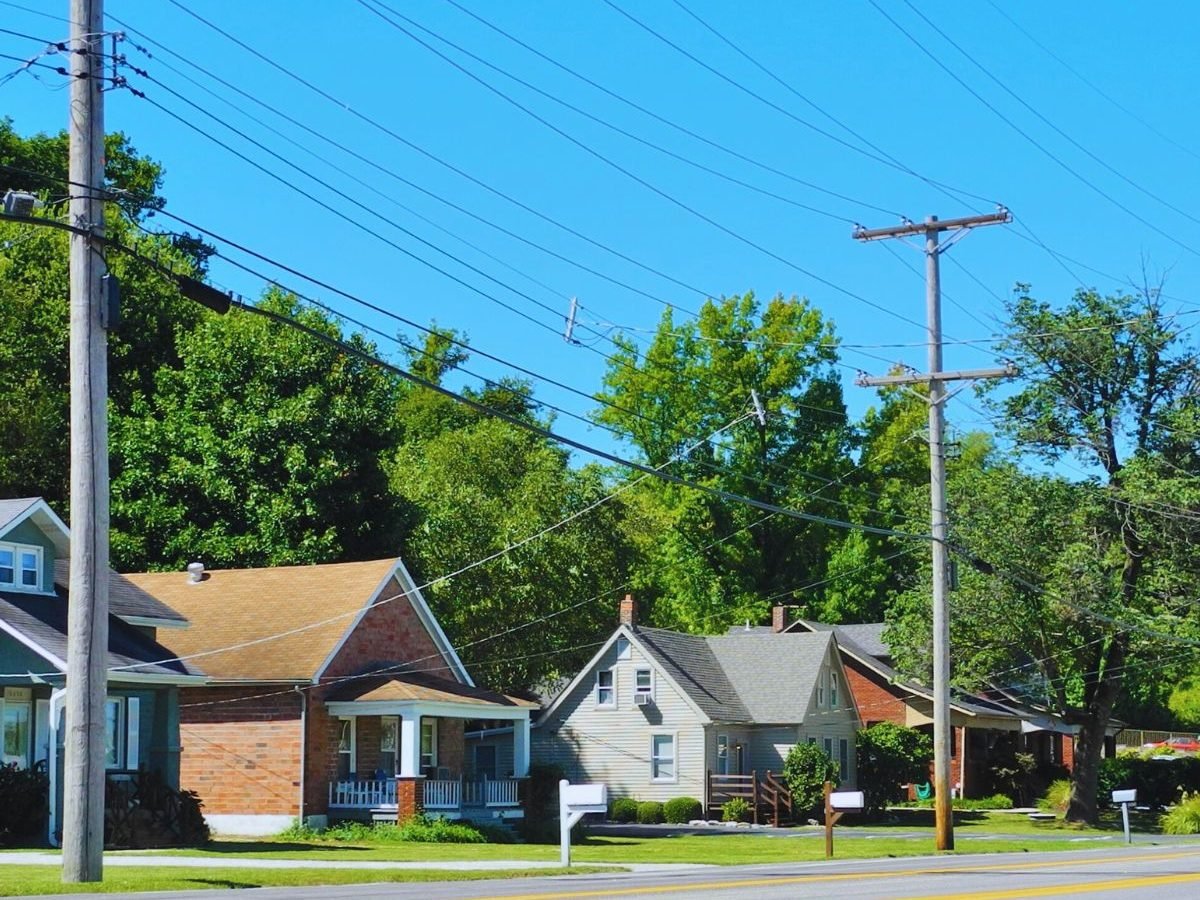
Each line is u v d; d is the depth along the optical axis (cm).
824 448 7662
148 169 6506
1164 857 2895
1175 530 5244
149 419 5441
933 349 3684
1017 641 5453
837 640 6550
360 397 5584
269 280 2416
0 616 3194
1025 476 5459
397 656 4325
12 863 2591
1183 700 9525
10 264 5619
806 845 3853
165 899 1745
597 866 2705
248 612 4244
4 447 5309
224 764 3994
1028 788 6906
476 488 5781
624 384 7669
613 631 5856
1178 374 5353
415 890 1900
